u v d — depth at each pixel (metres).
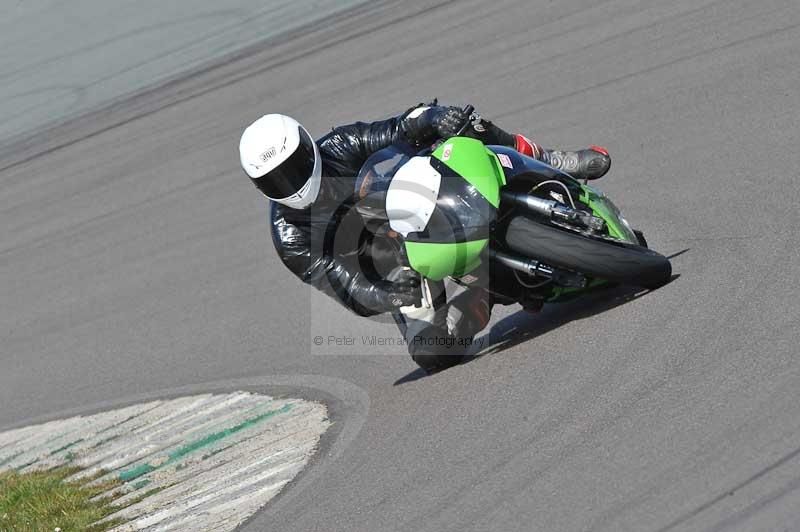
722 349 16.02
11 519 21.64
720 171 25.83
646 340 17.36
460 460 16.09
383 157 20.58
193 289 33.94
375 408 21.05
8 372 33.34
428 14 51.62
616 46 38.97
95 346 32.72
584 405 16.06
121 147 49.56
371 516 15.54
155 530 18.62
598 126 32.59
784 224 20.62
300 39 54.84
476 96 39.06
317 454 19.55
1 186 50.09
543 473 14.62
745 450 13.28
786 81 30.25
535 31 43.91
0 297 39.44
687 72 34.06
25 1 72.69
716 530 12.09
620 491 13.44
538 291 20.09
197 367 28.59
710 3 39.72
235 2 64.19
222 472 20.81
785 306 16.61
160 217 41.16
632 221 24.77
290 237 20.61
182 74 55.94
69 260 40.38
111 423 26.94
